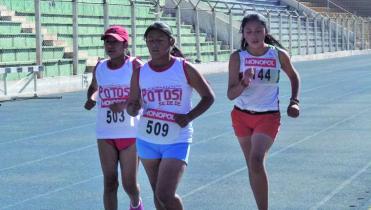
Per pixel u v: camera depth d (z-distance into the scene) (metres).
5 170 15.91
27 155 17.86
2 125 23.55
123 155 10.40
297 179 14.52
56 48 41.56
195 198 13.00
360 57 87.69
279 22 71.31
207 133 21.52
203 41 62.31
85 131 22.16
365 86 40.28
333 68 61.50
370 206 12.14
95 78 10.80
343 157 17.08
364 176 14.76
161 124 9.22
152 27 9.12
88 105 10.98
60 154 17.97
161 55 9.16
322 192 13.30
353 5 112.12
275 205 12.32
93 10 49.53
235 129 10.94
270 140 10.57
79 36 46.31
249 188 13.79
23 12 44.16
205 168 15.80
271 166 15.98
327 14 97.69
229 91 10.48
